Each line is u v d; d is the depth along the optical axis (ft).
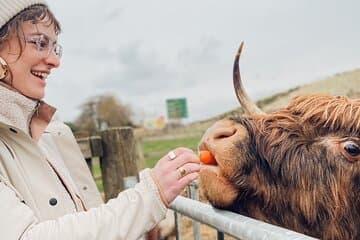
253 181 4.29
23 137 4.04
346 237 4.57
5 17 3.84
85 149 9.77
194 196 5.08
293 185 4.41
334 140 4.63
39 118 4.47
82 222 3.40
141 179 3.62
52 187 4.12
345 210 4.55
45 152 4.69
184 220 7.24
